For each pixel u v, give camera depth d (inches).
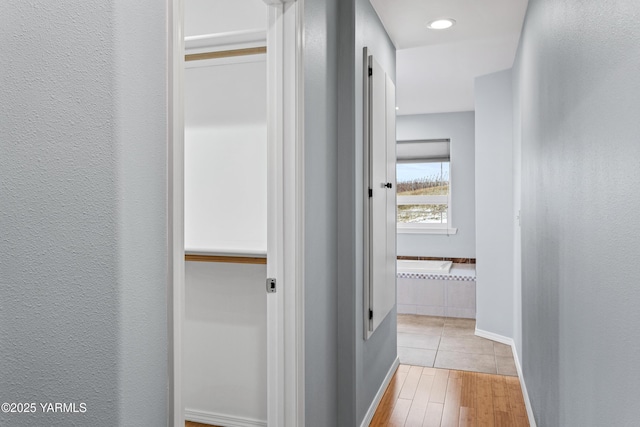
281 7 70.4
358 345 97.6
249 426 100.6
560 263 68.1
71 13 33.0
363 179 102.3
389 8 113.4
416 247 249.8
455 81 183.8
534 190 100.5
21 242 32.1
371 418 109.8
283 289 71.3
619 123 40.3
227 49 100.7
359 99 98.5
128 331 34.3
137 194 35.2
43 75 32.5
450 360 153.6
